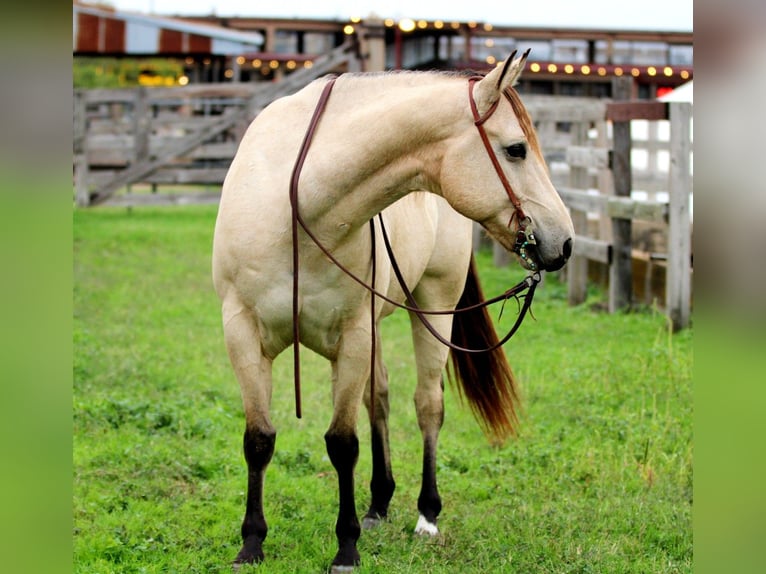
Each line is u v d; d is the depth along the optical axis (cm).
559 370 802
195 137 1892
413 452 614
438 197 520
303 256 400
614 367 790
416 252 483
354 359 421
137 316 1008
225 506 502
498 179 378
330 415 689
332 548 448
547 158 1470
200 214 1858
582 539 468
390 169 391
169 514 490
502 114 379
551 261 378
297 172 396
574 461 582
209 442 609
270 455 424
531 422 664
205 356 848
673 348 838
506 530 484
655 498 529
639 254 1215
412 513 514
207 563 429
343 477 431
